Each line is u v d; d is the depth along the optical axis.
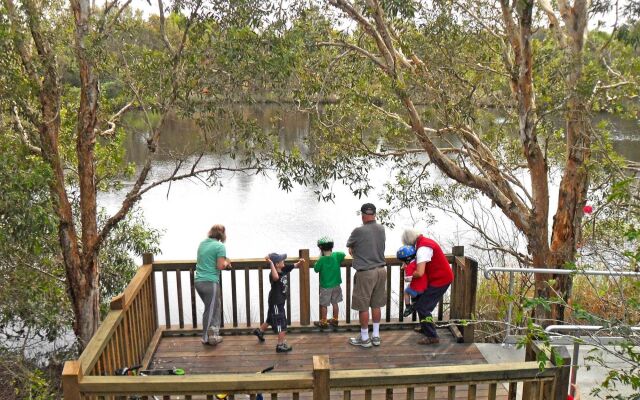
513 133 11.51
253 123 7.59
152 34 7.89
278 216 20.84
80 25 7.52
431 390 3.50
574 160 8.75
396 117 9.82
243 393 3.41
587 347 5.58
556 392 3.54
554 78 7.82
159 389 3.38
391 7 7.07
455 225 17.30
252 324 6.07
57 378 10.02
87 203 8.88
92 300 9.24
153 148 7.98
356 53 9.82
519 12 7.68
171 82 7.16
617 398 3.47
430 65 8.82
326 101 10.05
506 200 9.26
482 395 4.77
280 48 6.76
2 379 9.05
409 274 5.54
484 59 9.75
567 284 8.69
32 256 9.30
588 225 10.10
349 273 6.05
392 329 6.07
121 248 12.00
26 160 7.47
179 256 16.80
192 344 5.76
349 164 10.36
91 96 8.38
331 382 3.42
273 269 5.48
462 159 10.48
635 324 4.91
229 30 6.63
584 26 7.96
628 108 8.64
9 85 7.30
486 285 9.91
